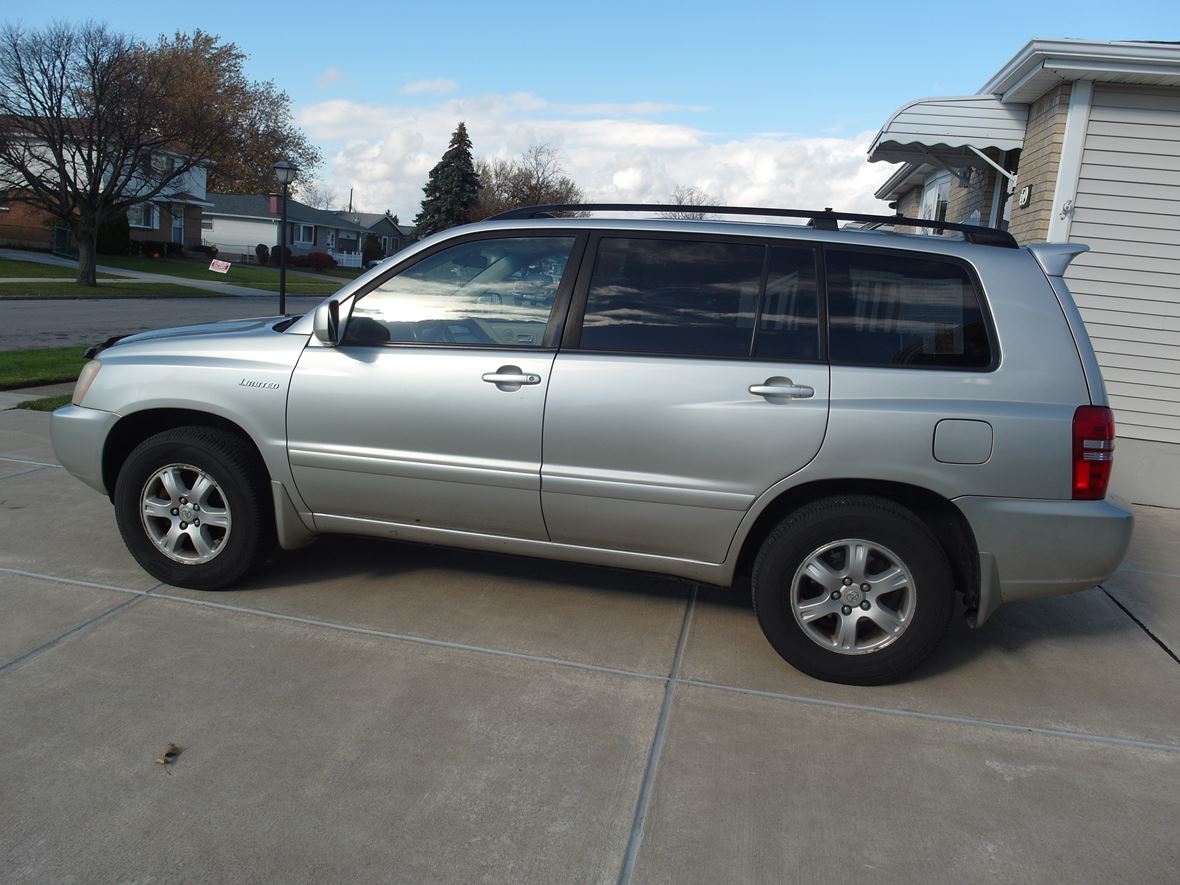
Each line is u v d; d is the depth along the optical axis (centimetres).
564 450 399
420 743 327
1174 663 429
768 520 400
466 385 407
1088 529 367
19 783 294
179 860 262
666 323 398
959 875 271
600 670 389
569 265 411
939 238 401
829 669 385
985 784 318
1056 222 845
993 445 366
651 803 299
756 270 396
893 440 369
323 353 429
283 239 2155
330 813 286
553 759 321
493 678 377
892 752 336
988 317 377
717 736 341
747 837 284
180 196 3609
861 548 378
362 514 437
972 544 376
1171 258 829
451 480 414
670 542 400
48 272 3288
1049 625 470
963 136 941
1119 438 858
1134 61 778
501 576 491
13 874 254
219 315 2419
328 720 338
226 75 5700
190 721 334
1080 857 281
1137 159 823
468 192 5838
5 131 2784
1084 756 339
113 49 2850
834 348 383
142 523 449
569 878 263
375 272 431
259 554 447
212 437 439
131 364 452
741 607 468
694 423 384
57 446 466
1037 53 797
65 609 423
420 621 429
